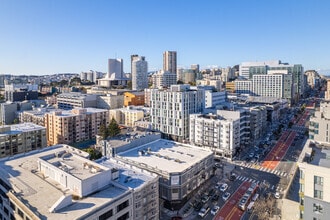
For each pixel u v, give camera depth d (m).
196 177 101.12
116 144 116.44
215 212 87.56
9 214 67.50
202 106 183.88
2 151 124.88
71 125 167.88
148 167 97.50
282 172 121.81
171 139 170.88
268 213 84.88
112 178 75.06
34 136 137.38
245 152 150.75
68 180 67.50
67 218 54.81
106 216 61.06
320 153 67.81
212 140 146.25
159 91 175.25
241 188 105.56
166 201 92.44
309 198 54.94
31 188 67.56
